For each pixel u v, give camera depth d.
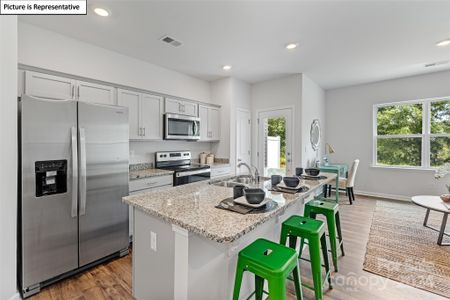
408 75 4.36
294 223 1.70
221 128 4.45
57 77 2.39
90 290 1.85
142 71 3.44
